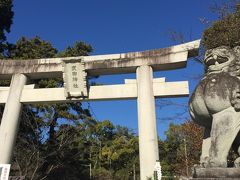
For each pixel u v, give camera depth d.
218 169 4.70
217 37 9.83
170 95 11.38
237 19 9.91
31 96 12.19
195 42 11.38
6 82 17.89
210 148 4.97
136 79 11.92
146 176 10.10
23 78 12.60
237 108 4.93
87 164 26.19
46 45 21.27
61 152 20.17
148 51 12.02
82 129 22.03
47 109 19.70
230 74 5.32
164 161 34.81
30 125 17.98
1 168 9.46
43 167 19.48
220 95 5.07
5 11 18.73
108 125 48.12
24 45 21.05
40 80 19.48
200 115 5.32
